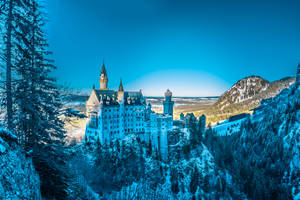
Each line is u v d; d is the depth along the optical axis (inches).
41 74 959.6
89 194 1802.4
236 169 4982.8
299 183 4045.3
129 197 3053.6
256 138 6245.1
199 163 4357.8
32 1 829.2
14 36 770.8
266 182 4542.3
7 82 747.4
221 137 6707.7
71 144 3688.5
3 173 480.4
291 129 5113.2
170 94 5433.1
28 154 674.8
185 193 3791.8
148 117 4827.8
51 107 966.4
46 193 882.1
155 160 4163.4
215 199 3944.4
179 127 5152.6
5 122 779.4
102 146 3890.3
